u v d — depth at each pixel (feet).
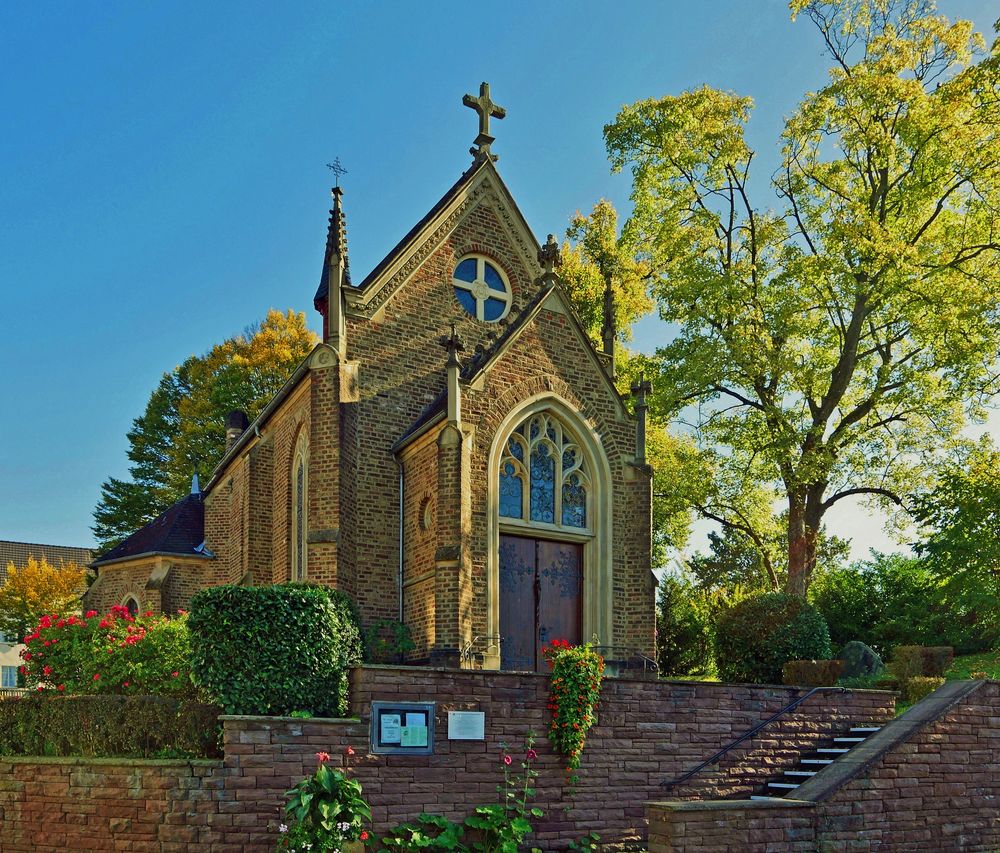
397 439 76.18
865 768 52.06
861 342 118.11
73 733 48.70
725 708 59.31
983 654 111.14
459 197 82.64
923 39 108.58
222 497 109.09
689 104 114.93
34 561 194.59
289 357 176.24
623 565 75.10
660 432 118.42
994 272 104.78
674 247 114.73
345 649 50.72
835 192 113.50
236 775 44.78
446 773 49.52
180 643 52.90
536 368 74.08
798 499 112.06
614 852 52.80
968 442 109.70
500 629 69.97
